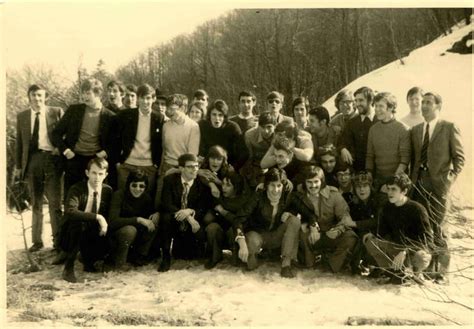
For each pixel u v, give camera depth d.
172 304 4.98
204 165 6.22
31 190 6.60
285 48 9.69
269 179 5.65
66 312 4.82
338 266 5.68
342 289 5.33
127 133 6.29
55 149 6.52
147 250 5.95
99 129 6.30
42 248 6.71
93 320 4.71
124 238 5.73
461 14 10.56
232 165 6.38
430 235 5.33
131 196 5.92
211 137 6.45
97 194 5.77
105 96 9.27
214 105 6.42
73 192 5.74
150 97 6.30
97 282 5.59
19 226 7.44
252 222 5.83
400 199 5.41
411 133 5.96
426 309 4.84
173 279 5.57
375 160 6.11
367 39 9.82
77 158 6.30
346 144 6.31
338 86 9.59
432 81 9.37
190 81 10.22
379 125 6.06
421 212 5.36
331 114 8.75
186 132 6.36
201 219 5.98
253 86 9.83
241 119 6.87
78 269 6.02
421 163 5.84
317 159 6.11
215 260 5.89
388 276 5.59
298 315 4.73
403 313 4.76
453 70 9.52
